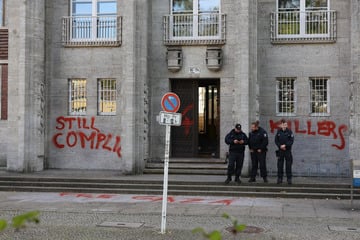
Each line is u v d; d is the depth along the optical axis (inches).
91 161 783.1
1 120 798.5
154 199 568.4
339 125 717.9
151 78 770.8
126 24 725.3
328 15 722.8
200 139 789.9
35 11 762.8
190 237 366.3
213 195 592.1
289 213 477.1
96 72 784.9
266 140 621.9
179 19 767.1
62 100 792.3
